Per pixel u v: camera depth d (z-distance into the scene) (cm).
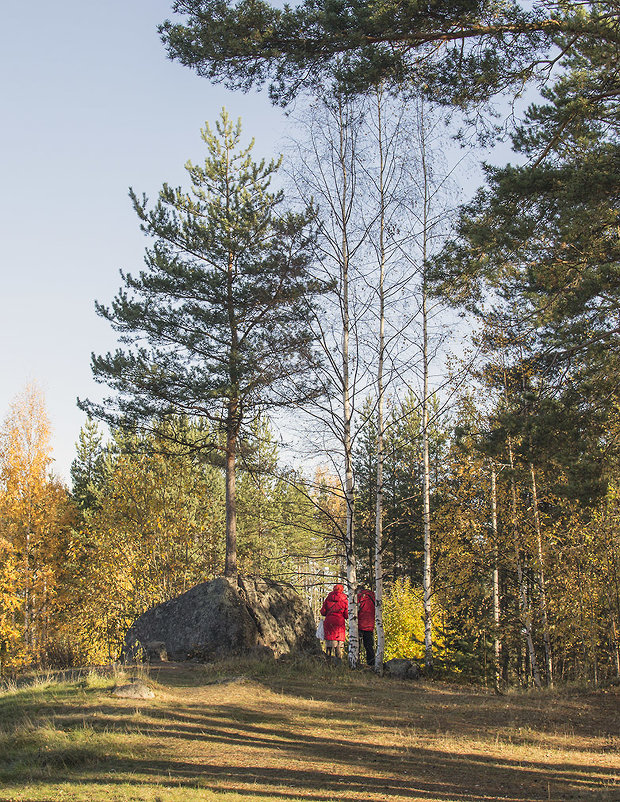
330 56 1068
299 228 1680
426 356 1744
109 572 2884
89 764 753
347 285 1675
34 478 3173
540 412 1165
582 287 1095
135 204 2330
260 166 2444
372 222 1667
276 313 1788
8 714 969
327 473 1714
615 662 2217
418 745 912
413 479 2869
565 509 1981
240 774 733
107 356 2248
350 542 1627
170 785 680
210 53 1044
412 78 1105
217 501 3416
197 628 1617
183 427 2909
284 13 1045
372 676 1466
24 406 3241
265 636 1661
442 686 1472
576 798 691
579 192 1058
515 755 884
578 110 1095
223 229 2319
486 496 2064
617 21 1017
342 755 845
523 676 2422
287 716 1030
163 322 2208
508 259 1195
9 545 3023
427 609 1850
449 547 2097
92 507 3784
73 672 1328
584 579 1986
